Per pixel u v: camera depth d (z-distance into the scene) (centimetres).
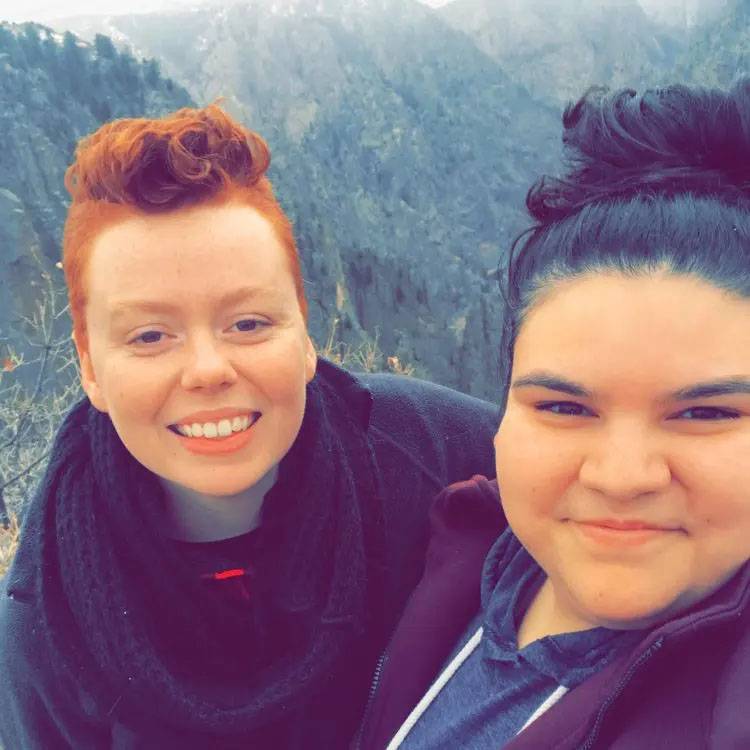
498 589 55
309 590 59
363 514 64
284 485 58
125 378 49
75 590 56
